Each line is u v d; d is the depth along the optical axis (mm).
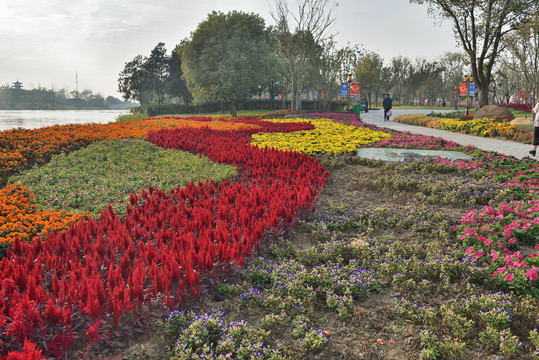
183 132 15383
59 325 3123
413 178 8938
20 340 2969
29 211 6340
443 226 5926
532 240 5410
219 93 36781
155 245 4949
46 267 4094
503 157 10672
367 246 5305
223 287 4168
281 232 5418
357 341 3453
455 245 5270
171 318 3479
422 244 5465
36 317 3002
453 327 3492
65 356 2979
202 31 37469
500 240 5105
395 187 8203
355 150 12156
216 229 4801
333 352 3311
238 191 7223
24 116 54094
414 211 6656
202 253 4059
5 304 3242
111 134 14562
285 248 5230
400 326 3650
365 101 43469
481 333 3400
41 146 11805
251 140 14031
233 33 36844
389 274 4578
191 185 7023
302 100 53719
